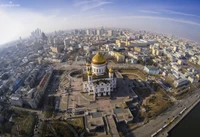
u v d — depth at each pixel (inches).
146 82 7829.7
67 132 4731.8
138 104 6166.3
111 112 5565.9
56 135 4677.7
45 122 5275.6
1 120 5354.3
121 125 5137.8
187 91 7140.8
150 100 6387.8
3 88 7377.0
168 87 7357.3
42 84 7288.4
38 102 6368.1
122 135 4667.8
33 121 5329.7
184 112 5753.0
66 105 6033.5
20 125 5137.8
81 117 5457.7
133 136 4699.8
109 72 6323.8
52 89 7347.4
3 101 6525.6
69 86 7372.1
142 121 5310.0
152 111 5757.9
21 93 6437.0
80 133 4778.5
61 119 5388.8
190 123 5423.2
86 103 6072.8
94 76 6446.9
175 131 5064.0
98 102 6097.4
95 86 6063.0
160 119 5393.7
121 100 6195.9
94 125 4950.8
